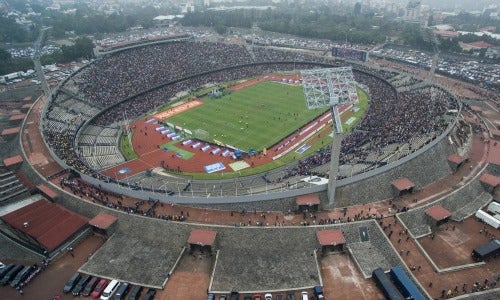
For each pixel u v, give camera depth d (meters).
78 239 80.19
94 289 68.44
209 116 154.50
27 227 79.81
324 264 74.19
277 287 69.00
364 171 95.50
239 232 79.06
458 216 88.50
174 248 78.06
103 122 146.75
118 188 91.44
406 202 90.62
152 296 66.94
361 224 80.69
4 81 186.88
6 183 100.50
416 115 131.75
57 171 103.19
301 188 88.19
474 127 128.00
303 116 152.00
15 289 68.88
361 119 146.25
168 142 132.12
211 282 70.00
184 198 86.75
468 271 72.06
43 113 138.25
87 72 181.75
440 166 103.00
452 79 185.00
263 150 122.75
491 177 98.50
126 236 81.00
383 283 66.25
